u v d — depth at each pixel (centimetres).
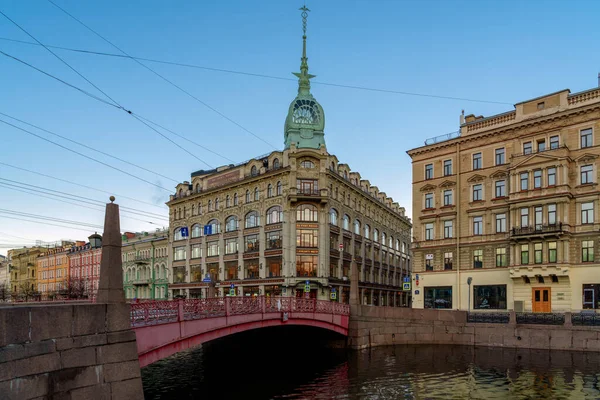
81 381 1409
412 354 3456
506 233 4372
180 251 7288
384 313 3903
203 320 2359
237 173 6450
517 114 4450
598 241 3859
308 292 5497
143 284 8019
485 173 4594
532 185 4181
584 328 3331
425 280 4897
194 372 3034
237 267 6216
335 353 3591
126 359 1557
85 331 1449
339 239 6109
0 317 1193
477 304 4494
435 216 4888
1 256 16225
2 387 1174
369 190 7388
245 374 2931
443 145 4906
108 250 1602
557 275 3962
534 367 2856
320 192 5722
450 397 2208
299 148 5844
